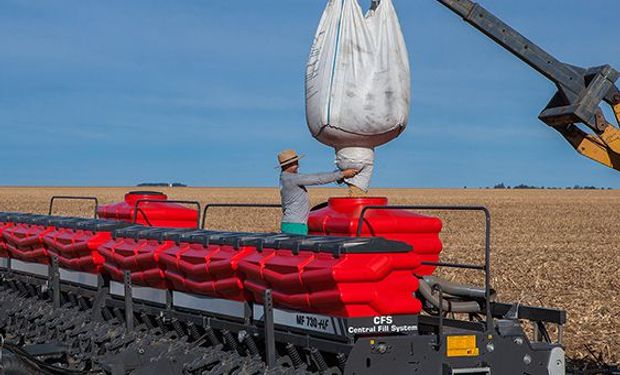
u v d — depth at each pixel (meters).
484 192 123.00
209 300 8.44
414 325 6.75
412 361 6.58
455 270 21.11
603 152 7.50
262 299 7.58
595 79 7.19
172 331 9.18
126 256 9.72
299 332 7.12
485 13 7.19
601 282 19.25
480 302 7.98
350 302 6.41
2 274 13.39
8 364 7.68
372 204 8.08
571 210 64.31
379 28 8.09
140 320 9.99
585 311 14.17
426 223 8.04
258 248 7.62
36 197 88.19
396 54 8.09
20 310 11.98
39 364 8.12
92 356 9.27
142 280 9.44
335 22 8.12
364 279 6.41
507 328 7.02
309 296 6.77
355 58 7.99
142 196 12.23
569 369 8.41
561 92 7.32
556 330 12.30
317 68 8.14
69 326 10.52
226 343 8.38
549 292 17.30
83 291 10.97
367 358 6.44
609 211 62.66
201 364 7.90
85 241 10.48
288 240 7.23
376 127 8.01
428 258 8.12
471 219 52.19
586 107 7.19
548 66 7.23
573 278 20.05
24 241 12.23
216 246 8.26
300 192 8.47
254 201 85.81
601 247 30.77
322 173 8.34
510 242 33.91
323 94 8.02
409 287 6.64
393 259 6.53
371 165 8.34
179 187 155.12
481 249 29.66
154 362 8.25
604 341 11.54
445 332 6.78
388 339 6.51
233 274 7.84
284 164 8.64
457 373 6.66
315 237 7.23
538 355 7.07
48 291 11.84
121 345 9.38
